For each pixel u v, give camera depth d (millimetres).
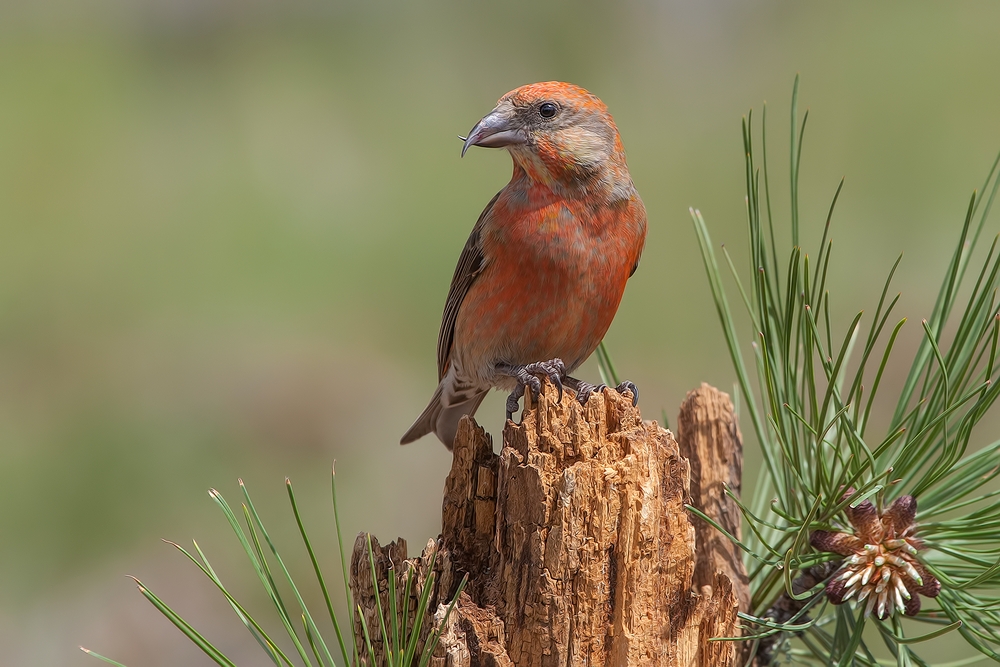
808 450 4516
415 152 15945
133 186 15695
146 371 13633
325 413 13070
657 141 14844
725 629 4250
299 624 10531
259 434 12984
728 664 4266
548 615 4023
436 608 4164
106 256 14867
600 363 5895
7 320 14148
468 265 7156
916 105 14680
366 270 14719
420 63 17203
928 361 4562
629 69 16453
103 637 10625
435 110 16578
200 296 14398
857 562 4242
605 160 6637
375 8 17484
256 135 16156
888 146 14258
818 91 15109
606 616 4074
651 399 12039
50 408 13172
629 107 15586
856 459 4094
